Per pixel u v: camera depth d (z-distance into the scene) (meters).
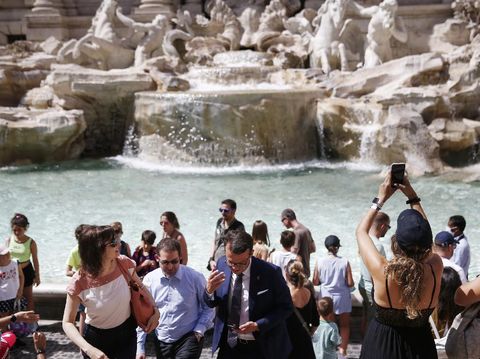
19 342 6.81
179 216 12.94
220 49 25.28
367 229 4.16
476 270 9.52
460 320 4.06
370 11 22.67
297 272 5.44
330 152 19.56
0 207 13.91
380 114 18.12
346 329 6.65
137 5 28.05
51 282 9.35
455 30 23.11
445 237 6.19
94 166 19.14
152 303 4.71
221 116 18.53
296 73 21.66
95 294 4.50
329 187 15.45
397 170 4.19
